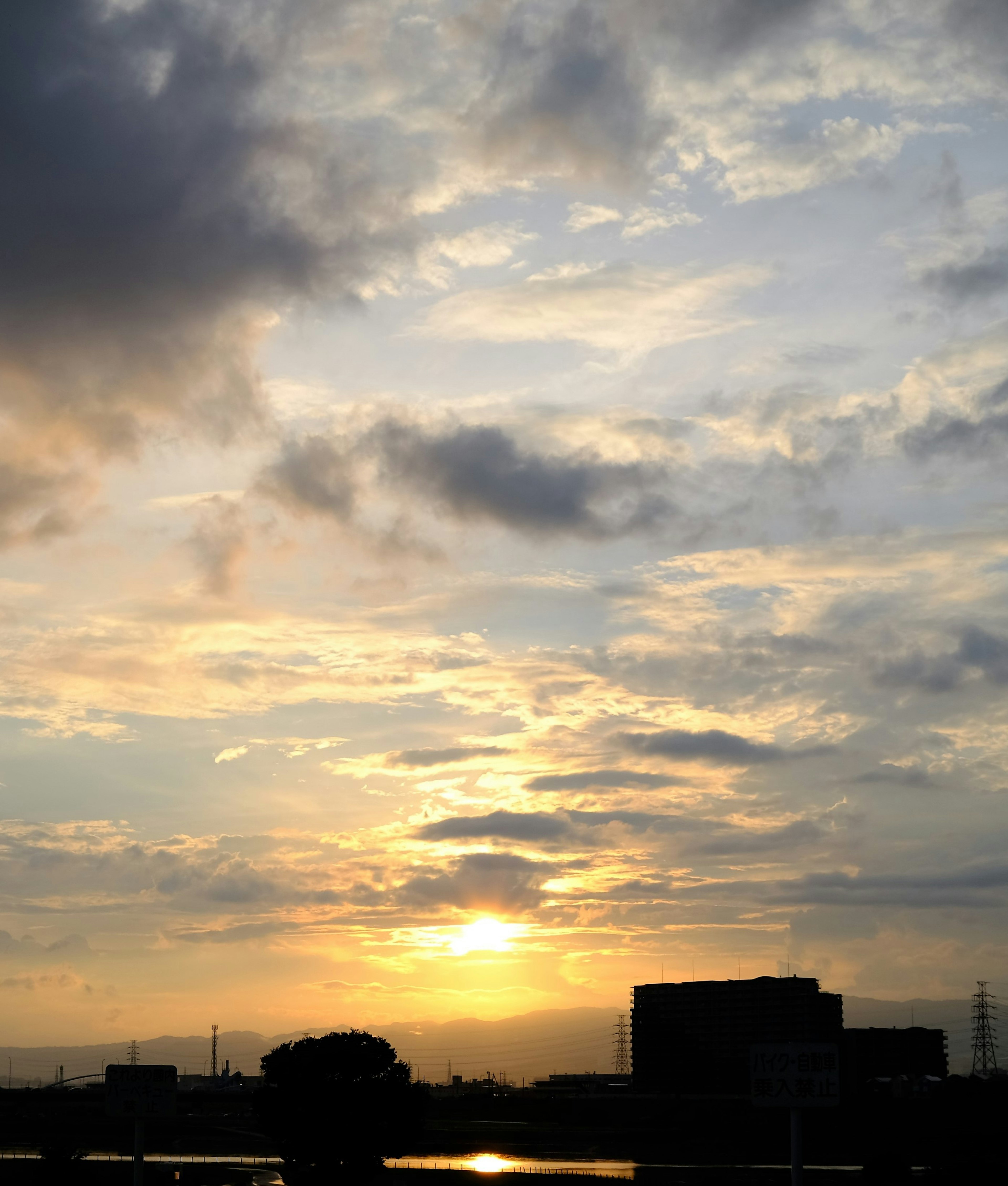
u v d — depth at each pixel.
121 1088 89.50
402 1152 152.88
